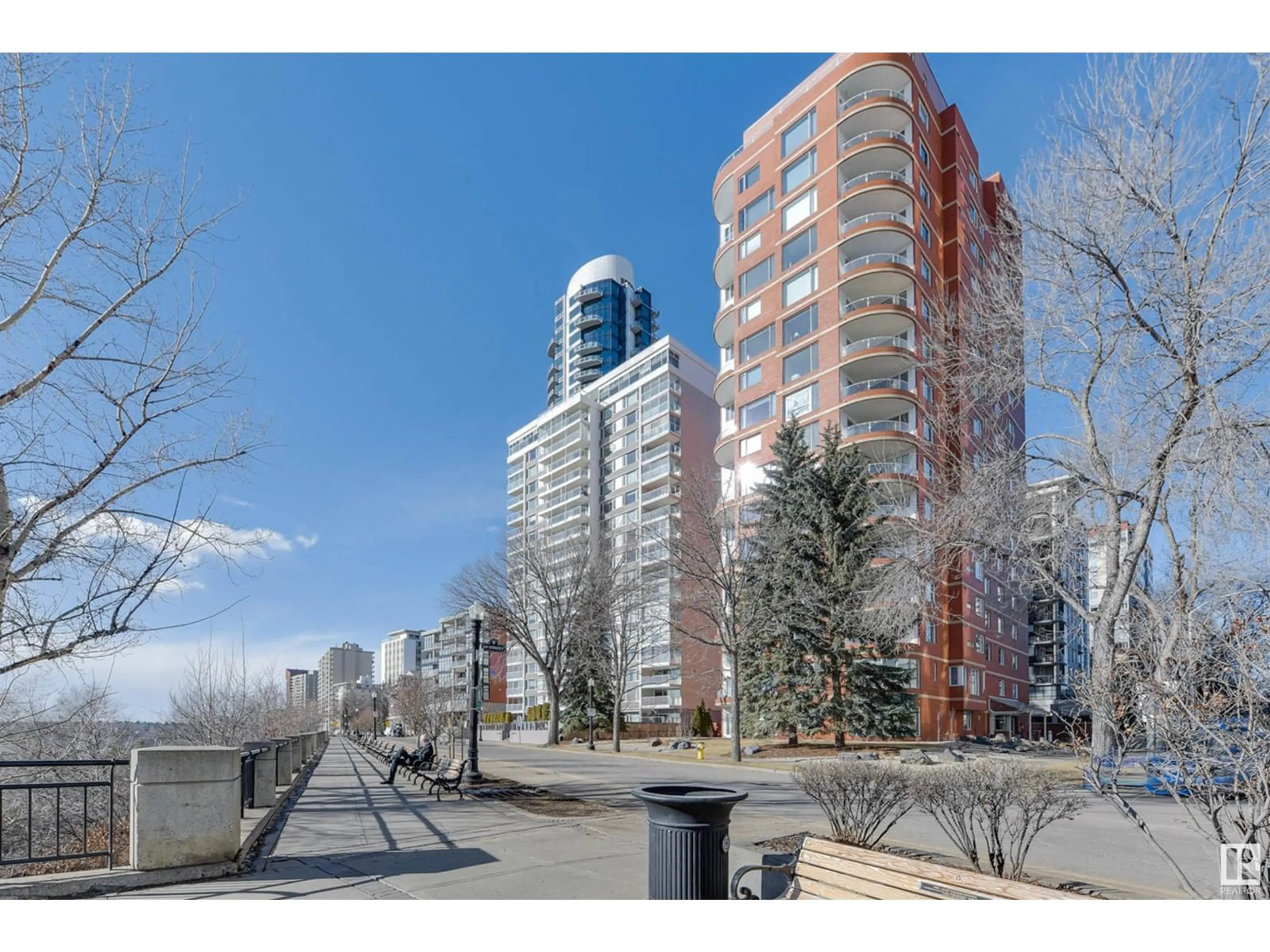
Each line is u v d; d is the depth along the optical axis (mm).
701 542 31422
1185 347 12172
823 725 31062
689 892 4727
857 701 29922
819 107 45188
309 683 154250
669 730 51594
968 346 16578
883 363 40500
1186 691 4258
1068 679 7473
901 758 22891
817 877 4492
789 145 46969
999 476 15320
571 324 147250
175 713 22281
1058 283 13562
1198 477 11383
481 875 6973
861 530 30406
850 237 41938
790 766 22953
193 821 6809
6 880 6109
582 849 8312
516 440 110312
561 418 97812
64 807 11656
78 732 11352
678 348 83938
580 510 91625
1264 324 11258
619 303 143250
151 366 9742
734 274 51312
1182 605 6480
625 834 9453
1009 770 6398
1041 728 51844
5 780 10867
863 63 43312
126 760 7508
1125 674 5164
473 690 16422
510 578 45375
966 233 45531
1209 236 12016
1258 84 11602
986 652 45625
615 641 39750
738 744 26531
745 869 4605
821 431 40750
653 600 41031
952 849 8430
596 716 50938
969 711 42281
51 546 8703
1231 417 11016
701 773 22203
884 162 43188
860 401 39938
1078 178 13305
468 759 16969
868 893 4188
